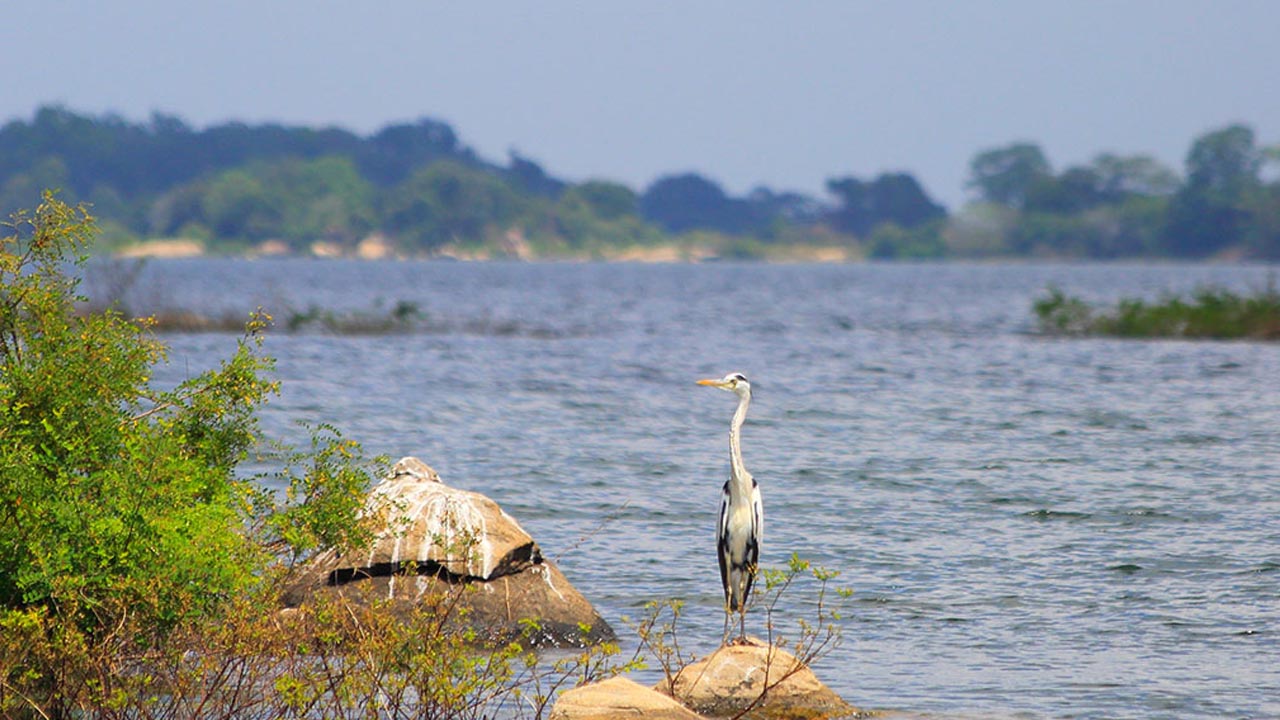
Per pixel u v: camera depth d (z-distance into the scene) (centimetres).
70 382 1234
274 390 1376
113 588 1136
